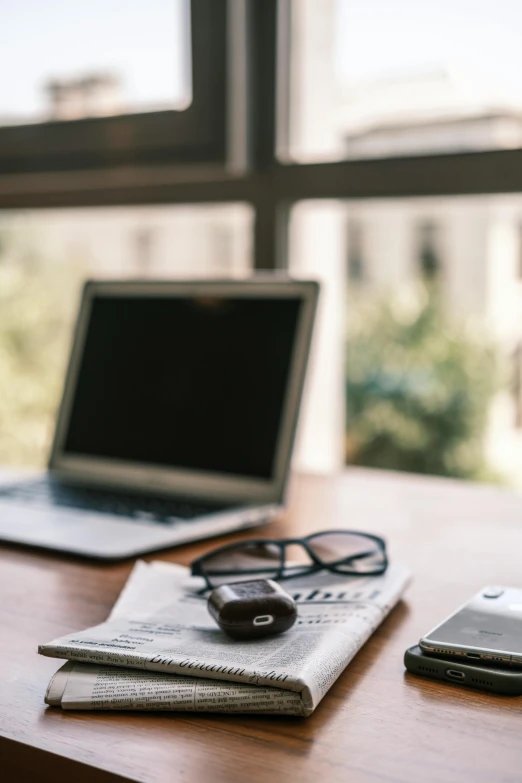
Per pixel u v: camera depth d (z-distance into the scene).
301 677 0.47
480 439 1.94
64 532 0.87
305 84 1.39
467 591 0.71
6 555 0.83
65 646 0.52
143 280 1.17
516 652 0.53
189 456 1.06
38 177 1.56
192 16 1.35
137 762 0.43
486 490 1.13
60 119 1.52
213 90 1.35
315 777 0.42
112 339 1.18
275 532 0.92
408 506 1.04
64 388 1.20
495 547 0.85
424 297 2.07
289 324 1.03
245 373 1.05
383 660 0.57
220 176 1.41
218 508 0.97
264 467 1.00
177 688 0.49
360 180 1.30
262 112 1.38
